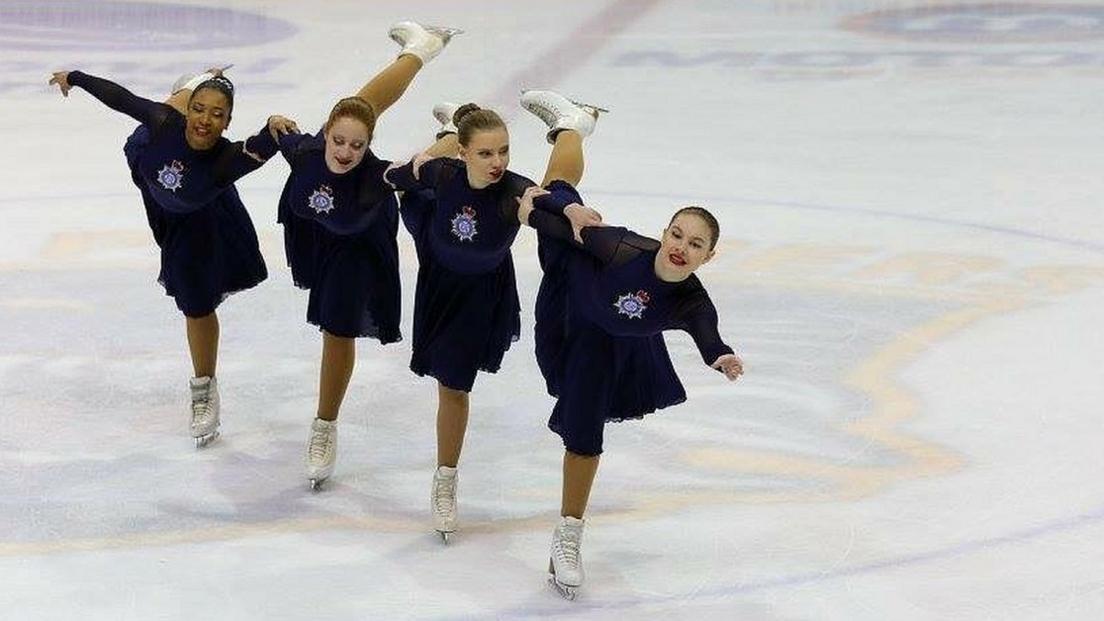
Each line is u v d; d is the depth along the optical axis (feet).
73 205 130.93
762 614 65.16
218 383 93.71
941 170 137.39
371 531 74.33
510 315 73.67
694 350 97.81
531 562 70.90
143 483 79.61
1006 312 101.81
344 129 71.87
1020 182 132.98
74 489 78.69
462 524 75.15
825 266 112.47
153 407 90.17
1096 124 151.43
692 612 65.51
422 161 69.72
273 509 76.74
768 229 121.90
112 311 105.40
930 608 65.21
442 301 72.38
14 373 94.58
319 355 98.43
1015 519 73.15
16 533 73.46
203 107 76.54
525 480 80.12
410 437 86.12
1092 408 86.07
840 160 141.69
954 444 81.97
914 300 104.58
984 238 118.52
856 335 98.32
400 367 96.48
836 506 75.25
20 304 106.52
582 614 65.51
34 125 158.71
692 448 82.74
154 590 67.77
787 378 91.76
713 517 74.49
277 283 111.75
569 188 70.08
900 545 71.00
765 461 80.74
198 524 74.79
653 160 142.51
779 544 71.51
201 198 79.00
